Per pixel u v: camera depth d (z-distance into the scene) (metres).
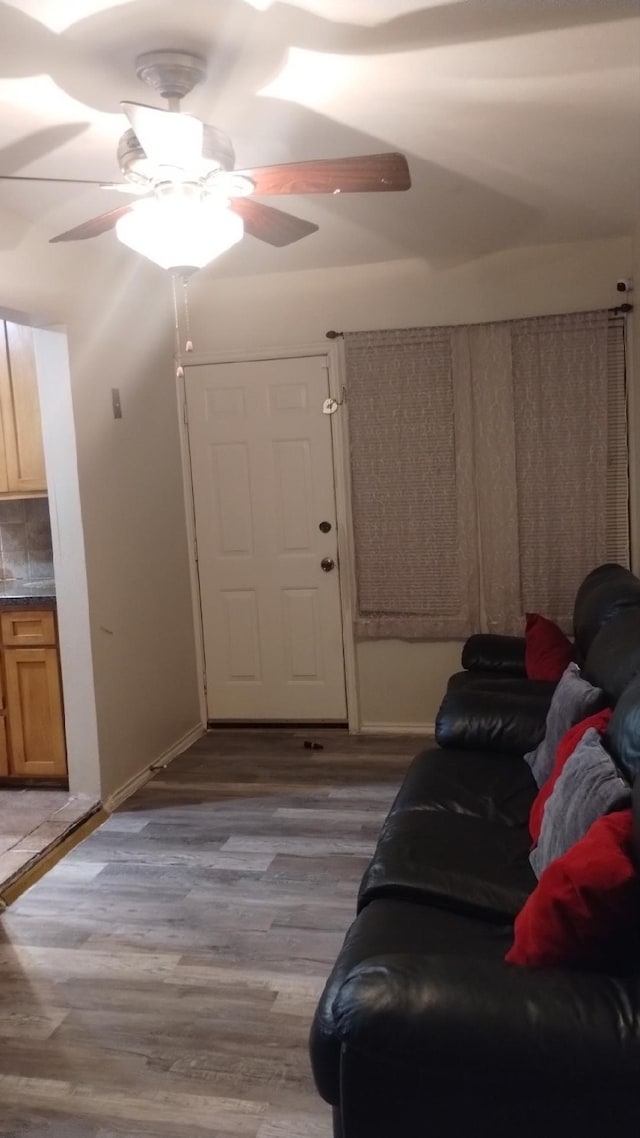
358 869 3.17
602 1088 1.31
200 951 2.67
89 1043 2.27
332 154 2.96
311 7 1.98
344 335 4.58
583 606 3.61
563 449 4.43
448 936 1.88
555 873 1.55
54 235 3.57
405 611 4.72
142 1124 1.98
